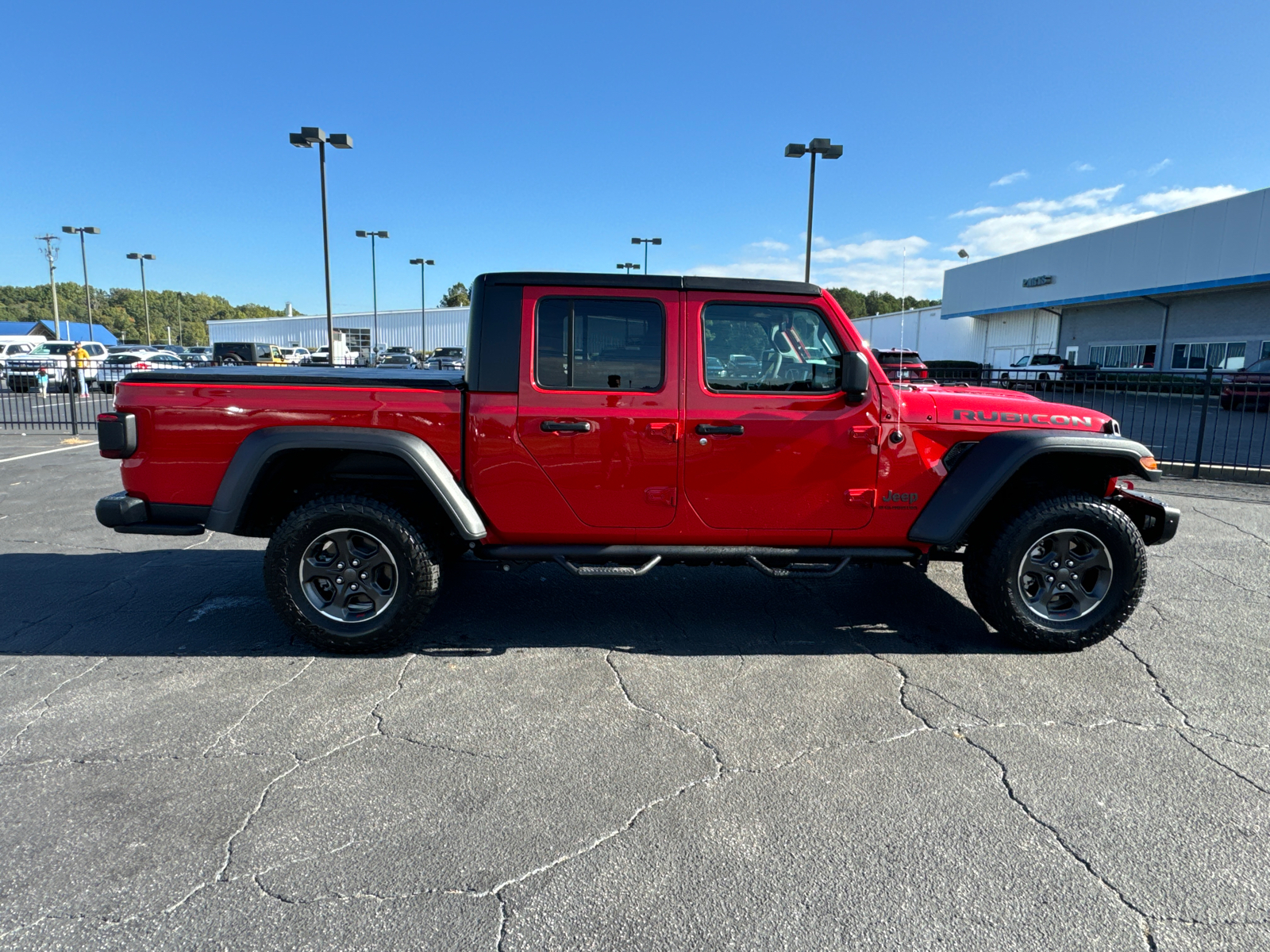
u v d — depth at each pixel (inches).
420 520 148.2
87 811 98.6
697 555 150.9
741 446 146.4
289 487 159.5
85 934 77.7
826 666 147.5
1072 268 1268.5
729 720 125.3
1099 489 162.9
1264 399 361.4
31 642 156.3
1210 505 307.9
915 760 112.9
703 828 96.3
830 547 155.6
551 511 148.7
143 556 223.0
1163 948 77.2
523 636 162.4
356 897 83.5
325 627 147.4
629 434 145.6
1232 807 101.7
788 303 146.7
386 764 110.9
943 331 1787.6
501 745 116.7
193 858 89.9
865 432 147.5
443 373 167.2
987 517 154.1
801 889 85.4
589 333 145.7
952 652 154.9
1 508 289.1
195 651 152.2
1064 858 90.9
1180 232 1043.9
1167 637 163.3
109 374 708.0
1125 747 116.9
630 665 147.6
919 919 80.9
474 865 89.1
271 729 120.8
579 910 81.9
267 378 147.3
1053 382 417.1
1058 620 152.3
